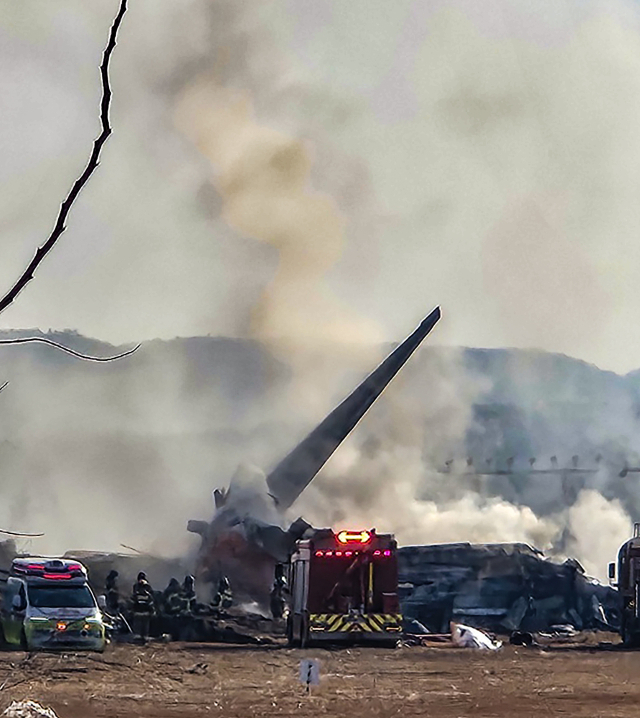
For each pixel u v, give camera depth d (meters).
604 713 78.00
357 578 140.00
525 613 197.00
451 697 86.75
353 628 138.62
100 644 129.88
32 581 132.62
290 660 119.44
